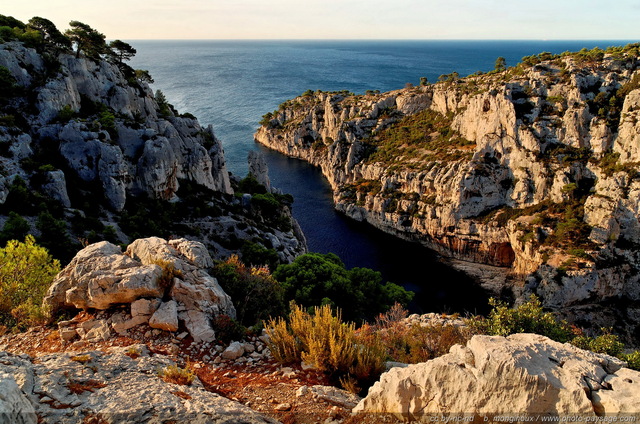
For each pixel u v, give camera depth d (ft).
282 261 213.66
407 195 341.41
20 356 40.16
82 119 192.95
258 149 597.93
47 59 197.98
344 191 405.39
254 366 52.24
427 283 272.10
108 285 58.03
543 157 273.33
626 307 224.33
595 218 236.84
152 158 205.67
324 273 136.77
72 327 57.21
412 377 35.65
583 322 218.18
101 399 35.01
